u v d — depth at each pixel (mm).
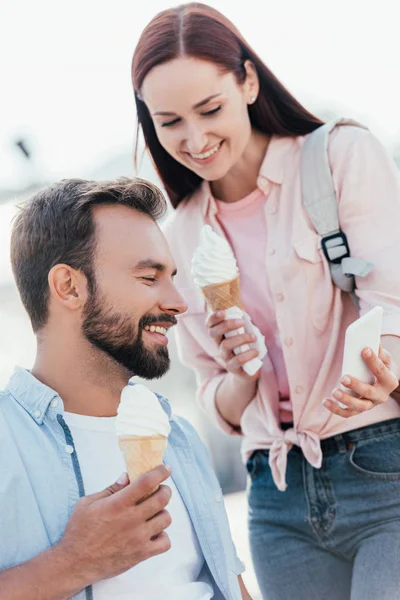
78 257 2297
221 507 2562
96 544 1942
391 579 2744
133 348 2301
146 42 2885
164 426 2074
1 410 2242
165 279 2369
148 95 2914
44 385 2262
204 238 2867
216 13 2924
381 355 2553
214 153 2949
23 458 2176
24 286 2357
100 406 2322
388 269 2818
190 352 3305
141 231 2350
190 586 2299
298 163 3037
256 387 3080
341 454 2865
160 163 3225
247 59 3000
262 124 3096
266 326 3068
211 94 2848
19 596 1922
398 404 2867
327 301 2926
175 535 2375
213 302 2877
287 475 2961
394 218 2863
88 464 2242
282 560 2996
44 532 2102
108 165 6844
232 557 2523
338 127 3027
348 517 2850
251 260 3088
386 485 2811
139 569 2213
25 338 6582
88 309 2291
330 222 2922
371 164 2896
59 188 2391
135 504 1951
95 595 2135
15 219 2395
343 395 2477
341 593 2961
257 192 3107
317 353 2955
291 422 3023
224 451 6789
